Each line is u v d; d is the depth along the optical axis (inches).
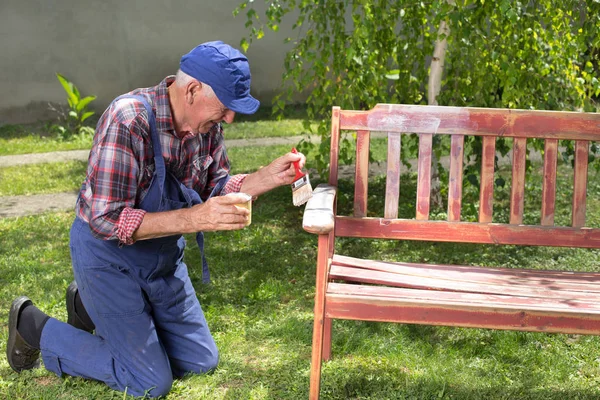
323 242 92.4
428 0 199.3
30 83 435.5
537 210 221.9
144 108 94.0
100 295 101.4
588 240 115.0
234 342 126.3
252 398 105.7
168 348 111.3
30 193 257.8
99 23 441.1
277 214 218.8
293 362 117.2
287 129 384.8
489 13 188.1
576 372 114.3
